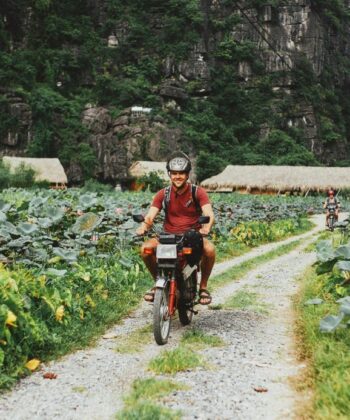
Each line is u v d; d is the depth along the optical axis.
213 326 5.44
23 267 5.71
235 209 16.44
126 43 95.62
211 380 3.79
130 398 3.45
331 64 114.69
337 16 119.81
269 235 15.97
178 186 5.23
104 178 79.25
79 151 79.19
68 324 5.08
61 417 3.24
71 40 92.62
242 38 101.81
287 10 104.56
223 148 91.25
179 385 3.67
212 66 99.12
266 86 100.75
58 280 5.58
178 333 5.21
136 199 18.62
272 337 4.98
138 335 5.10
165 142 82.38
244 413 3.25
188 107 94.19
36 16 90.94
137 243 9.28
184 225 5.34
